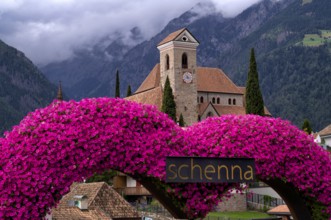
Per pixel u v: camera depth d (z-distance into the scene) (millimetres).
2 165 13781
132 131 14828
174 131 15547
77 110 14539
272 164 16625
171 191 15273
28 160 13719
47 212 13984
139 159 14727
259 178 16969
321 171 17531
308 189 17422
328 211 17484
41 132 14039
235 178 15859
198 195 15578
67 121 14312
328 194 17500
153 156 14914
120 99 15320
